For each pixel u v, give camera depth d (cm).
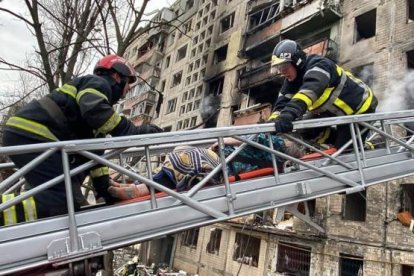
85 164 211
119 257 2027
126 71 250
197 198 246
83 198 235
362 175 322
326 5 1402
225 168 256
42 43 548
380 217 1041
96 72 250
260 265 1345
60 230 199
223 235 1605
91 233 202
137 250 2172
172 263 1934
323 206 1192
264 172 291
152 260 2067
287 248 1288
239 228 1505
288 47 317
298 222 1242
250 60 1942
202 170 268
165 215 228
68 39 633
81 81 226
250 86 1702
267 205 269
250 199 263
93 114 209
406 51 1141
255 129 265
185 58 2667
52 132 216
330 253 1125
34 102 221
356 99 329
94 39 598
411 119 386
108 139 214
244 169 305
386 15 1248
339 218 1138
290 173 293
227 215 249
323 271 1127
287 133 279
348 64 1309
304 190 285
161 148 350
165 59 2952
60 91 223
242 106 1880
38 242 191
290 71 325
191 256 1805
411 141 382
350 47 1332
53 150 202
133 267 1462
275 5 1845
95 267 206
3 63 556
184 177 265
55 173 216
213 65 2306
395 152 375
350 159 332
